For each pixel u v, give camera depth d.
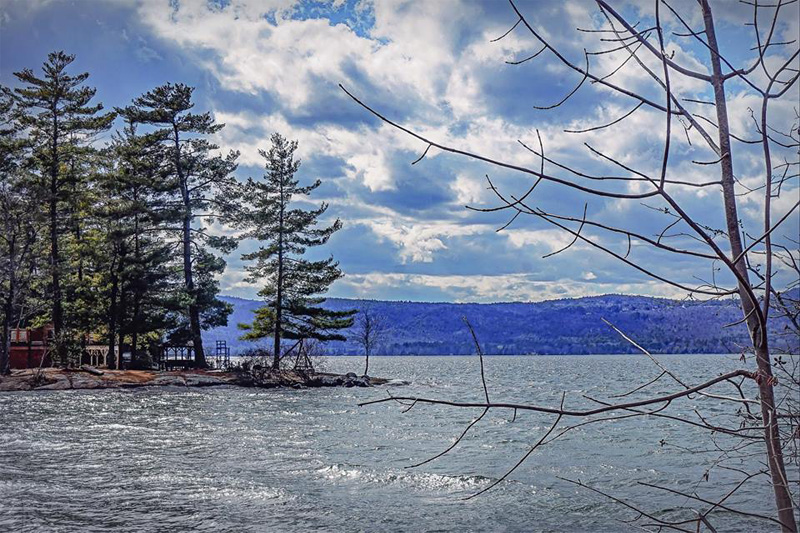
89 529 12.31
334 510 14.01
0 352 48.38
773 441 2.79
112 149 59.00
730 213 2.90
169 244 56.06
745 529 12.19
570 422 29.62
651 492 15.45
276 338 55.31
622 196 2.67
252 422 28.42
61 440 22.23
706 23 2.95
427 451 21.42
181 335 56.78
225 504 14.29
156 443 22.09
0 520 12.59
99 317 55.88
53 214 53.06
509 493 15.53
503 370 113.50
